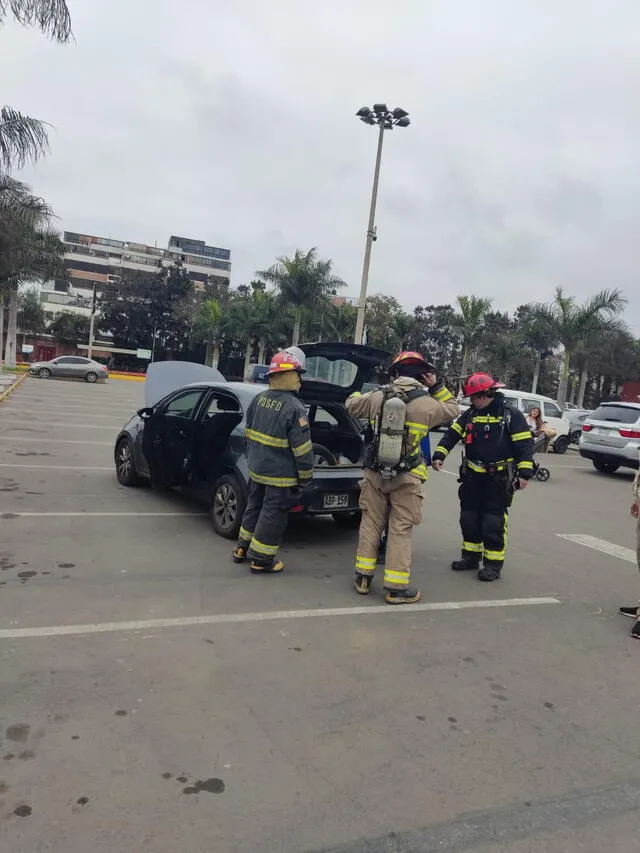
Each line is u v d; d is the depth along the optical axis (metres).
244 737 2.96
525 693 3.62
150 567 5.24
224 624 4.23
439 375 5.09
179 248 116.19
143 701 3.21
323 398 6.77
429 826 2.47
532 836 2.46
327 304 38.19
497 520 5.64
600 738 3.19
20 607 4.25
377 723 3.17
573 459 18.73
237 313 49.16
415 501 4.86
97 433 13.80
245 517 5.48
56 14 10.66
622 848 2.42
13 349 36.66
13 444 11.24
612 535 8.09
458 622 4.62
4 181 19.34
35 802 2.44
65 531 6.07
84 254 103.00
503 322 58.84
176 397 7.18
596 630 4.68
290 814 2.48
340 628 4.32
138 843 2.27
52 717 3.01
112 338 73.19
